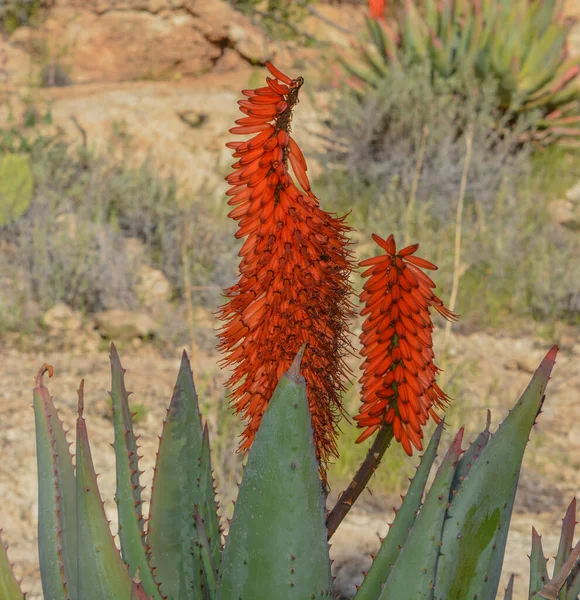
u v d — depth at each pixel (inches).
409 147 404.5
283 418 63.9
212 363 281.0
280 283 63.2
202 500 82.9
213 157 429.4
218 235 350.9
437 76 440.1
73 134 424.2
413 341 65.2
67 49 530.0
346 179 420.8
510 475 69.9
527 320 332.2
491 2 441.1
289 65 559.2
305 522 66.6
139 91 478.3
